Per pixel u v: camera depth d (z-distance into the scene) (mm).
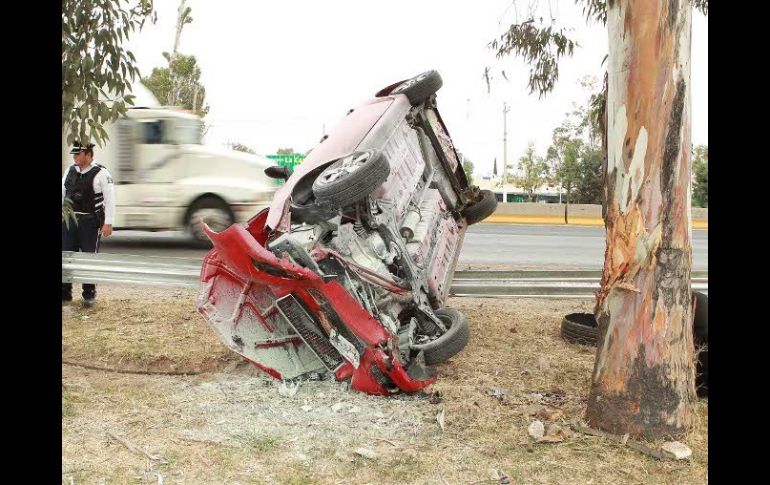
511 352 5441
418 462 3328
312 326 4211
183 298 7430
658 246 3496
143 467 3234
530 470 3252
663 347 3512
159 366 5027
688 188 3543
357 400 4145
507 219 22016
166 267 6273
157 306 6941
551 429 3670
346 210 4508
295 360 4492
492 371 4891
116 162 11258
